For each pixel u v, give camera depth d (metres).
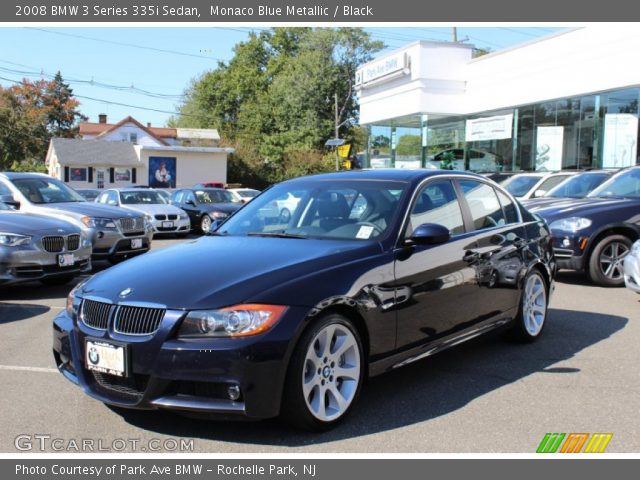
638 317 6.82
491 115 23.62
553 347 5.64
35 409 4.15
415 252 4.40
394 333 4.14
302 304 3.57
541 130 21.17
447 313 4.63
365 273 3.98
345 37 56.59
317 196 4.98
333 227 4.57
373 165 30.16
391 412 4.08
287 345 3.46
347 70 56.75
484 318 5.09
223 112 68.12
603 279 8.70
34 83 70.00
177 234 19.47
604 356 5.34
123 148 45.81
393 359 4.17
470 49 24.95
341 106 56.62
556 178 13.30
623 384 4.62
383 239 4.30
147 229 11.69
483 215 5.36
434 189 4.93
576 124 19.64
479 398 4.34
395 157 28.33
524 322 5.63
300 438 3.69
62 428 3.85
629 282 7.40
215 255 4.13
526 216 6.00
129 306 3.62
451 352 5.50
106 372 3.63
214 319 3.43
